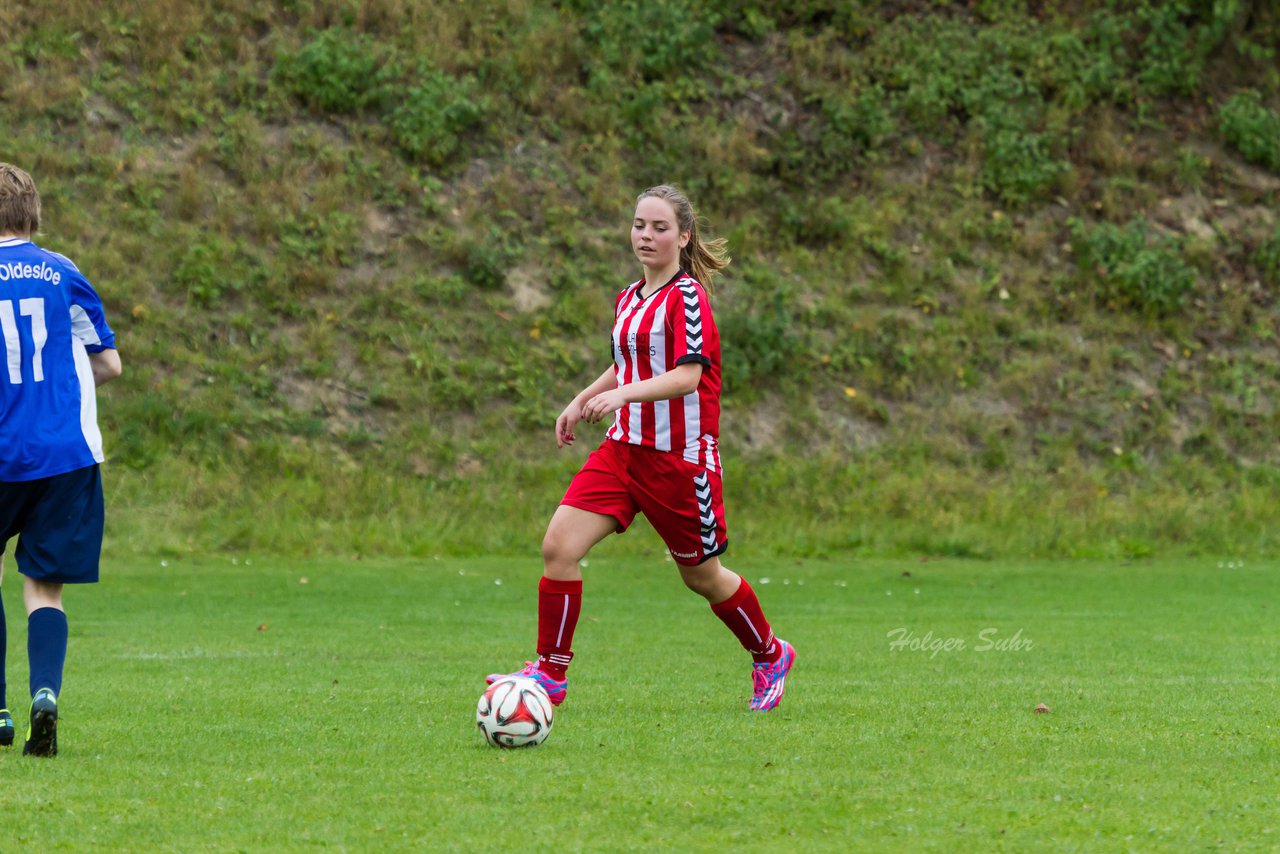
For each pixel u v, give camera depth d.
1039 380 67.31
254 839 11.98
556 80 73.19
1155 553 57.28
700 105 74.12
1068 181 74.62
